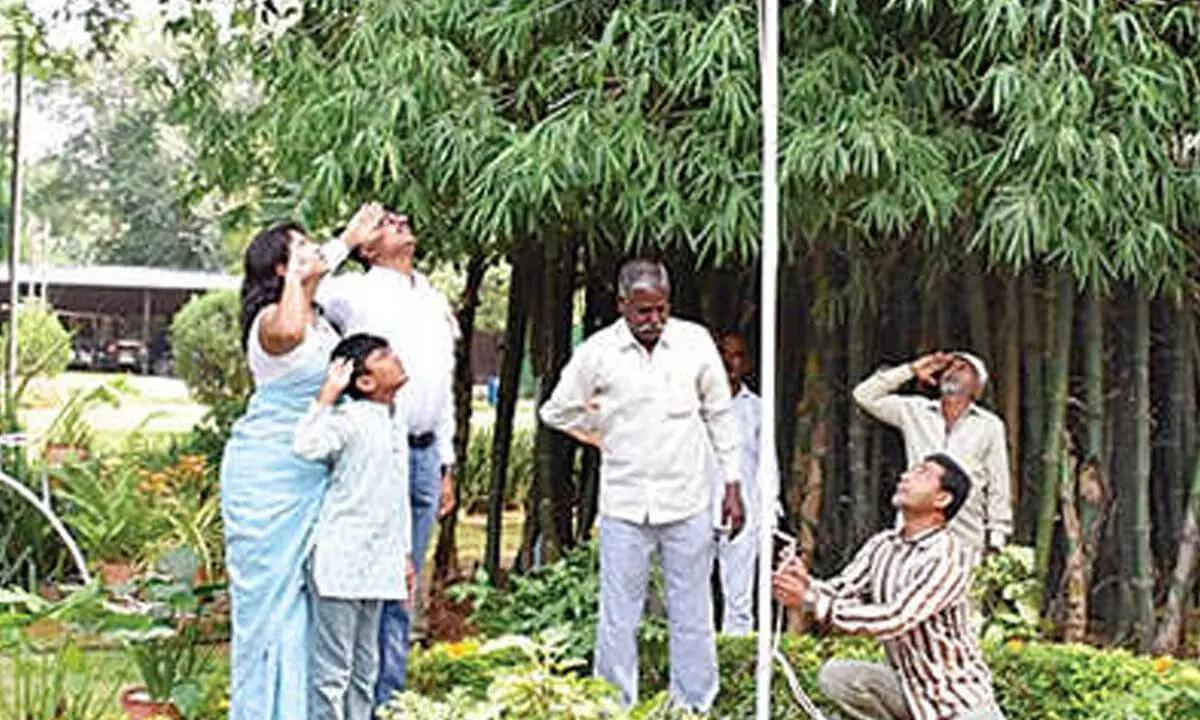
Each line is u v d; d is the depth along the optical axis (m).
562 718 3.59
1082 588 6.06
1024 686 4.97
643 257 6.49
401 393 4.42
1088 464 6.11
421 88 5.35
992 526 5.45
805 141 4.97
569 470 7.10
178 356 16.09
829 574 6.25
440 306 4.61
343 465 3.99
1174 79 5.15
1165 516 6.38
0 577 6.49
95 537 6.64
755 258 6.14
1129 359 6.14
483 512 11.37
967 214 5.39
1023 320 6.09
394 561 4.06
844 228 5.80
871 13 5.32
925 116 5.26
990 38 4.87
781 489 6.40
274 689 3.96
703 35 5.02
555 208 5.50
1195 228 5.71
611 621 4.79
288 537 3.99
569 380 4.83
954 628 4.02
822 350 6.25
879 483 6.25
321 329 4.12
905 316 6.25
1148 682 4.79
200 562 6.23
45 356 12.64
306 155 5.70
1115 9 5.21
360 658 4.15
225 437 8.61
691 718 4.52
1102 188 5.05
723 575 5.89
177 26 6.85
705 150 5.16
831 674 4.37
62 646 4.95
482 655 4.99
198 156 7.17
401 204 5.56
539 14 5.40
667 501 4.72
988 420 5.47
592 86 5.29
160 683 4.63
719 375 4.85
